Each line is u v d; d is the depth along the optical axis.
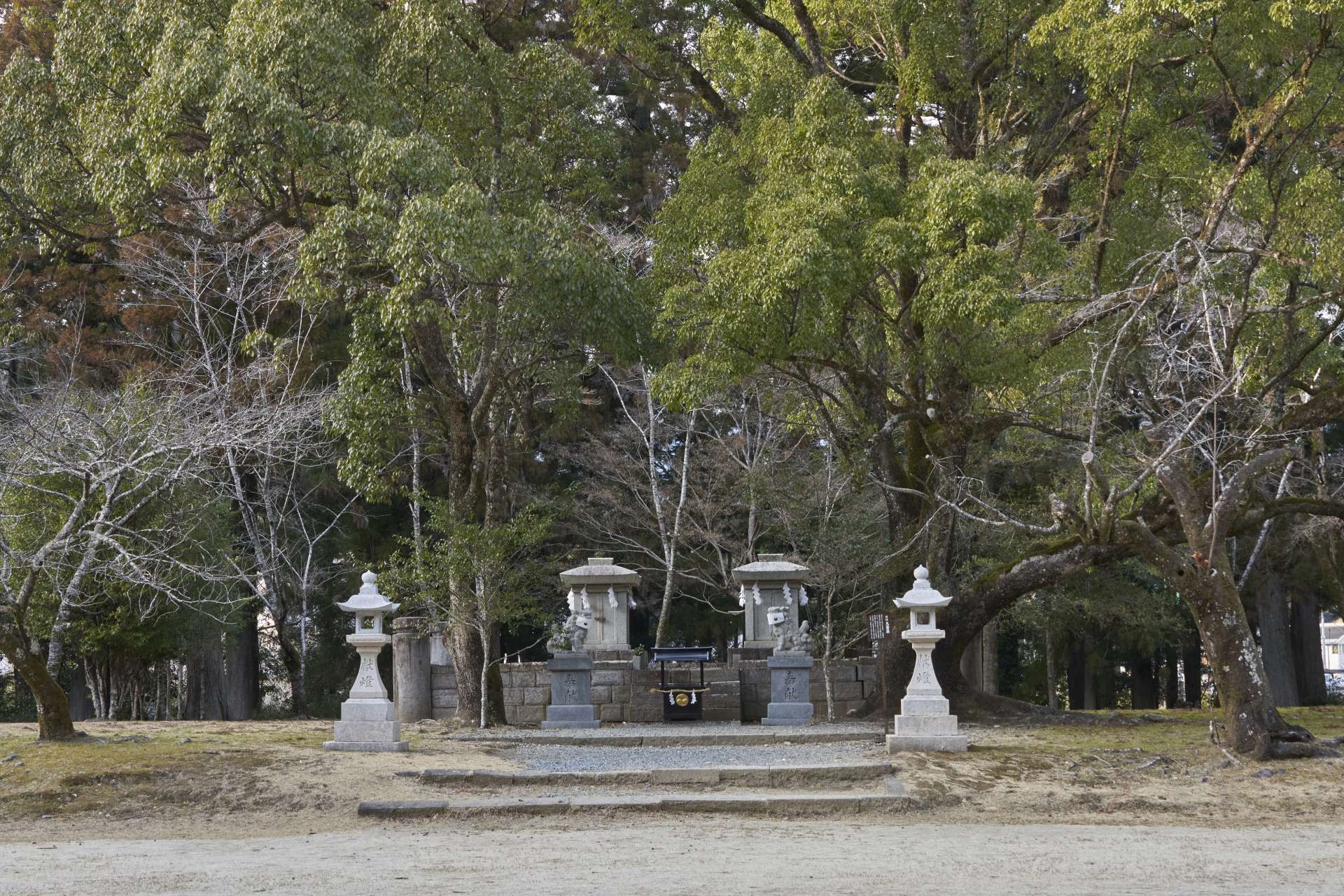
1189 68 16.47
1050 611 23.98
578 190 18.73
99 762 12.32
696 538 27.33
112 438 14.84
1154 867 8.23
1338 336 18.53
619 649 20.50
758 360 15.11
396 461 26.66
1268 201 15.16
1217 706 30.56
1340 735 13.38
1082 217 17.61
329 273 16.83
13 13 25.11
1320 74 14.62
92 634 19.52
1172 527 15.80
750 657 20.20
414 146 15.05
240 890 7.46
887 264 14.34
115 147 15.27
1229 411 15.66
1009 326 15.03
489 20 24.52
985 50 16.48
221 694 27.95
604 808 10.94
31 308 25.06
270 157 15.12
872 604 23.30
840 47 19.38
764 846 9.19
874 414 17.44
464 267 15.04
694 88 19.05
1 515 14.69
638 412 26.75
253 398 21.25
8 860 8.96
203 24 15.88
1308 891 7.29
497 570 17.23
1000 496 23.50
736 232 16.12
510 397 18.72
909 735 13.23
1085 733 14.87
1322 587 25.47
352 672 29.09
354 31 16.14
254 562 24.47
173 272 22.56
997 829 10.05
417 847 9.33
